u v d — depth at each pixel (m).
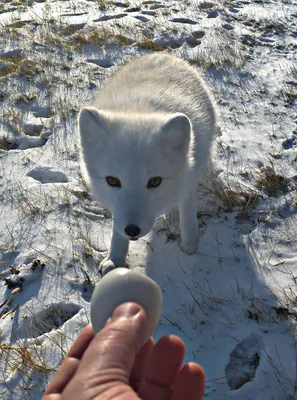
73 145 0.74
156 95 0.53
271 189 0.64
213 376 0.41
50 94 0.89
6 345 0.45
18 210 0.62
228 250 0.55
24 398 0.40
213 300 0.48
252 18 1.28
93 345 0.18
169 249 0.56
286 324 0.45
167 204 0.49
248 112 0.83
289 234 0.57
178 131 0.44
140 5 1.40
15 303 0.50
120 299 0.21
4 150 0.73
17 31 1.17
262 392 0.40
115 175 0.43
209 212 0.61
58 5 1.41
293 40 1.13
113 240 0.52
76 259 0.54
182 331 0.46
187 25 1.22
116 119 0.45
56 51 1.07
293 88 0.90
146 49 1.09
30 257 0.55
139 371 0.24
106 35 1.15
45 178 0.69
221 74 0.97
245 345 0.44
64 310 0.49
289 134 0.76
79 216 0.61
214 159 0.70
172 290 0.50
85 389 0.17
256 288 0.50
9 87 0.91
